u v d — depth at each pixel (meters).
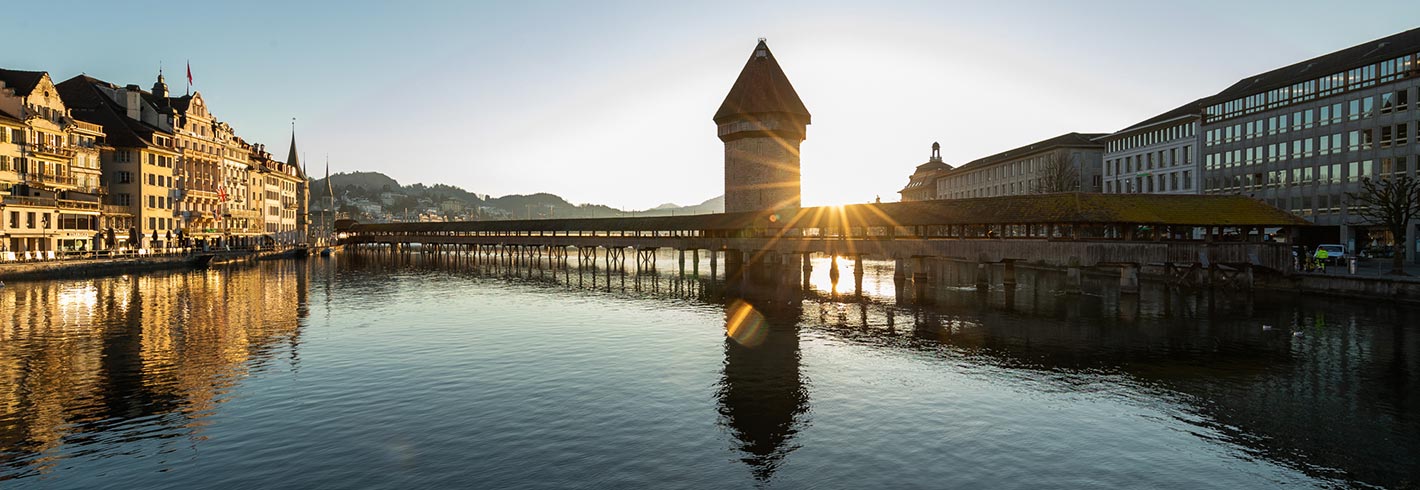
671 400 20.42
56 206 67.88
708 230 74.00
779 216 67.50
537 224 98.69
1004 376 23.34
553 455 15.88
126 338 30.59
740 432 17.53
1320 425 17.95
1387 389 21.36
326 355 26.89
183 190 88.75
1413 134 54.50
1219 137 73.81
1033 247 45.12
